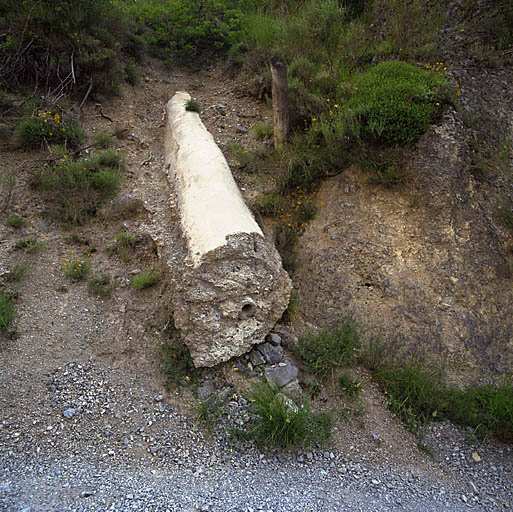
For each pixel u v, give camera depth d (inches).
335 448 149.1
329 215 230.4
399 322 194.1
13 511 108.5
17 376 151.0
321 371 170.6
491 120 244.7
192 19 396.8
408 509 129.3
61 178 227.1
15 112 262.7
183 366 164.2
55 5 297.1
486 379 179.9
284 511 119.3
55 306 179.2
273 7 393.4
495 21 288.0
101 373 159.6
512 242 208.2
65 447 135.3
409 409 163.5
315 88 287.0
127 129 286.5
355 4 354.9
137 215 226.8
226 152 275.3
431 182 217.0
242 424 148.2
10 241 200.7
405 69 258.4
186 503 118.4
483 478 146.6
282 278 174.6
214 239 165.5
